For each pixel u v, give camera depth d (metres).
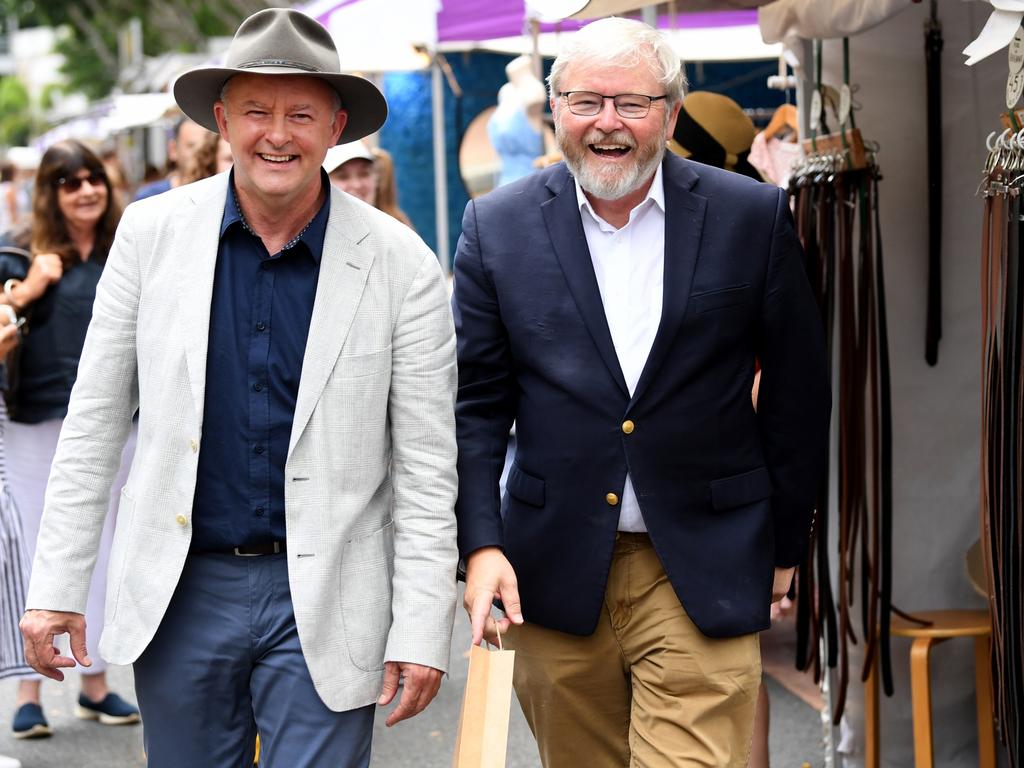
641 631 3.05
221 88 2.77
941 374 4.10
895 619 4.05
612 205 3.00
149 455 2.74
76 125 19.27
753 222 3.01
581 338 2.98
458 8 8.45
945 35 3.95
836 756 4.16
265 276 2.76
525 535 3.06
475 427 3.08
